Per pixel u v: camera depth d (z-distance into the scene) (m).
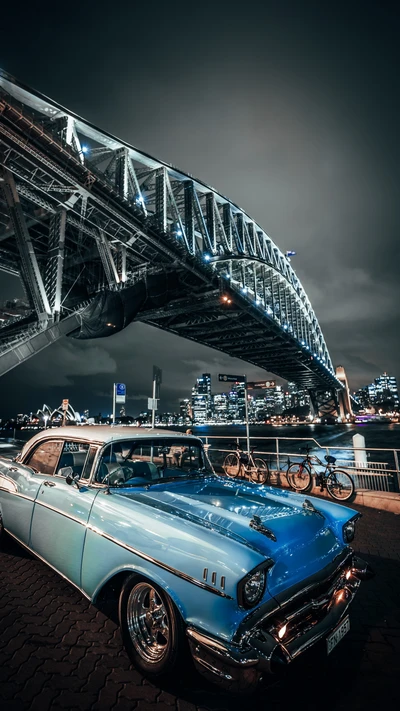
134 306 25.92
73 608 3.29
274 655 2.01
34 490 3.60
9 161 19.27
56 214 23.33
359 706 2.25
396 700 2.30
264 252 65.94
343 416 154.62
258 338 67.50
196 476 3.77
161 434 3.80
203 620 2.08
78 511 3.01
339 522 2.97
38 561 4.26
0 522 4.30
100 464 3.18
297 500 3.26
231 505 2.89
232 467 10.65
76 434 3.60
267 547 2.33
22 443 21.80
